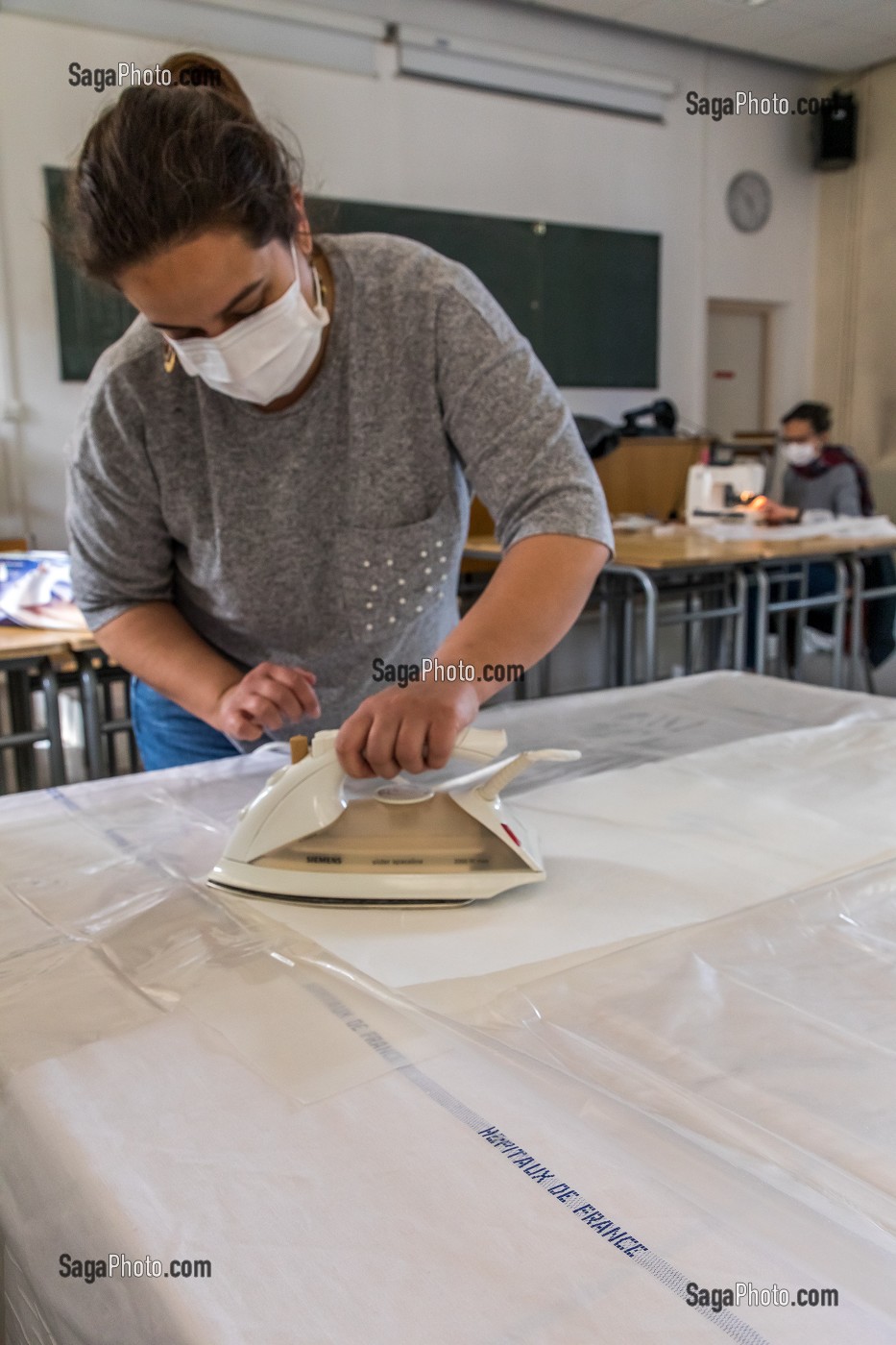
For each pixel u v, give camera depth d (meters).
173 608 1.20
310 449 1.05
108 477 1.08
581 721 1.33
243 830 0.82
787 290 6.29
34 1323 0.53
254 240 0.82
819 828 0.93
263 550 1.09
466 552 3.33
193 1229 0.45
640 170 5.57
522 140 5.17
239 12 4.34
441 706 0.78
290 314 0.91
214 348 0.91
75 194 0.82
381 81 4.75
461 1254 0.43
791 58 5.82
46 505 4.25
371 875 0.79
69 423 4.23
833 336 6.34
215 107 0.80
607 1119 0.52
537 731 1.28
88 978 0.68
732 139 5.89
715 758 1.15
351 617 1.13
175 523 1.10
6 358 4.08
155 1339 0.41
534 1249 0.43
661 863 0.86
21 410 4.13
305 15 4.47
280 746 1.25
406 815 0.81
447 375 1.02
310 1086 0.55
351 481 1.07
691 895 0.79
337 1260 0.43
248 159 0.81
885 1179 0.47
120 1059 0.58
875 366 6.15
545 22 5.15
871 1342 0.38
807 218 6.29
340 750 0.78
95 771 2.21
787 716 1.34
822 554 3.34
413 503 1.08
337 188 4.71
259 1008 0.63
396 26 4.72
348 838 0.80
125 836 0.96
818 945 0.71
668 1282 0.41
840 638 3.51
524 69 5.10
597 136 5.40
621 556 2.90
